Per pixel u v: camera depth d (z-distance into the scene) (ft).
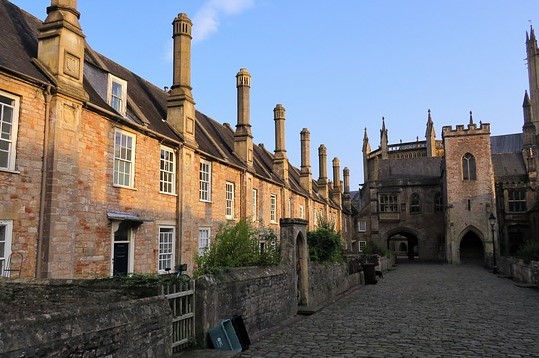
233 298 31.32
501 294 61.00
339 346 29.76
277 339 32.53
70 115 39.68
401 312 44.96
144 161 51.65
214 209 68.39
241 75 85.05
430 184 169.27
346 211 173.99
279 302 39.65
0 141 34.78
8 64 35.45
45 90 37.83
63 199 38.27
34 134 36.88
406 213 170.30
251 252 40.01
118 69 63.31
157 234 53.26
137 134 50.52
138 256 49.62
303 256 48.29
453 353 27.53
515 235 153.89
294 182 123.13
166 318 23.07
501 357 26.53
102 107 44.45
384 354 27.35
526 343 30.37
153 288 25.73
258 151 112.06
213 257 38.34
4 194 34.17
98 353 17.58
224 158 72.64
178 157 58.54
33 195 36.50
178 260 56.59
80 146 41.50
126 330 19.51
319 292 51.83
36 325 15.02
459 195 148.87
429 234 167.22
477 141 149.48
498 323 38.24
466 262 153.17
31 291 28.48
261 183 90.74
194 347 27.12
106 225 44.70
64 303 27.48
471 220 146.41
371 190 174.91
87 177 42.34
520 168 168.55
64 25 39.83
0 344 13.41
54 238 37.06
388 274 103.81
